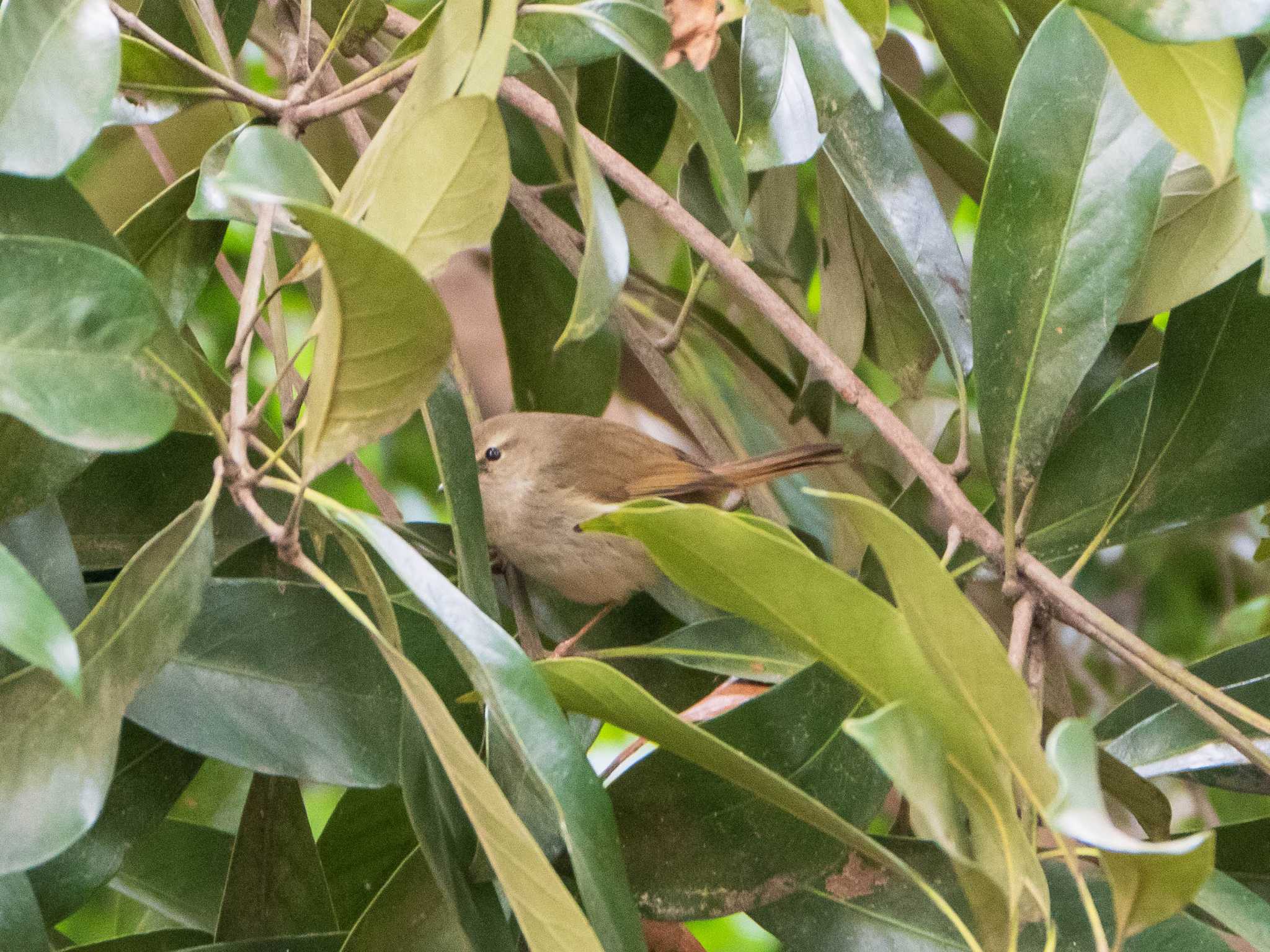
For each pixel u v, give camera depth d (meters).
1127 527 2.78
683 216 2.78
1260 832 2.80
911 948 2.44
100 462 2.72
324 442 1.77
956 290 3.11
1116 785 2.63
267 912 2.63
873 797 2.44
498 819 1.70
